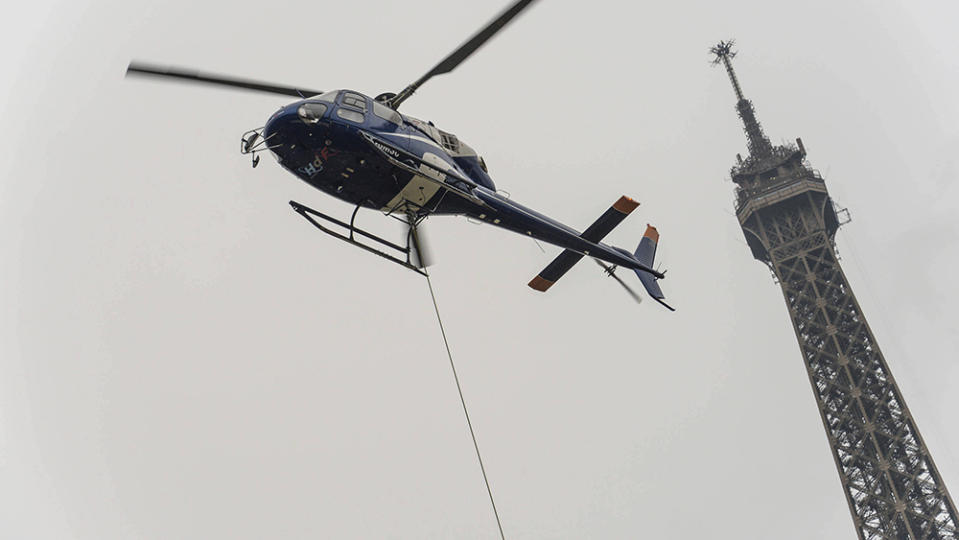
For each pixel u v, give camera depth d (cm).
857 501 8419
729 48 13562
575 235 2691
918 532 8012
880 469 8362
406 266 2214
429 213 2244
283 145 1984
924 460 8262
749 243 10481
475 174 2348
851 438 8681
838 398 8912
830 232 10038
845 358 9000
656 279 3300
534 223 2531
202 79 1945
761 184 10388
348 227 2145
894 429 8512
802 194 10012
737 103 11444
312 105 1967
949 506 7988
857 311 9206
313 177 2061
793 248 9875
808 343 9312
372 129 2014
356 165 2031
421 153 2119
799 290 9619
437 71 2059
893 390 8675
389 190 2119
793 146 10594
